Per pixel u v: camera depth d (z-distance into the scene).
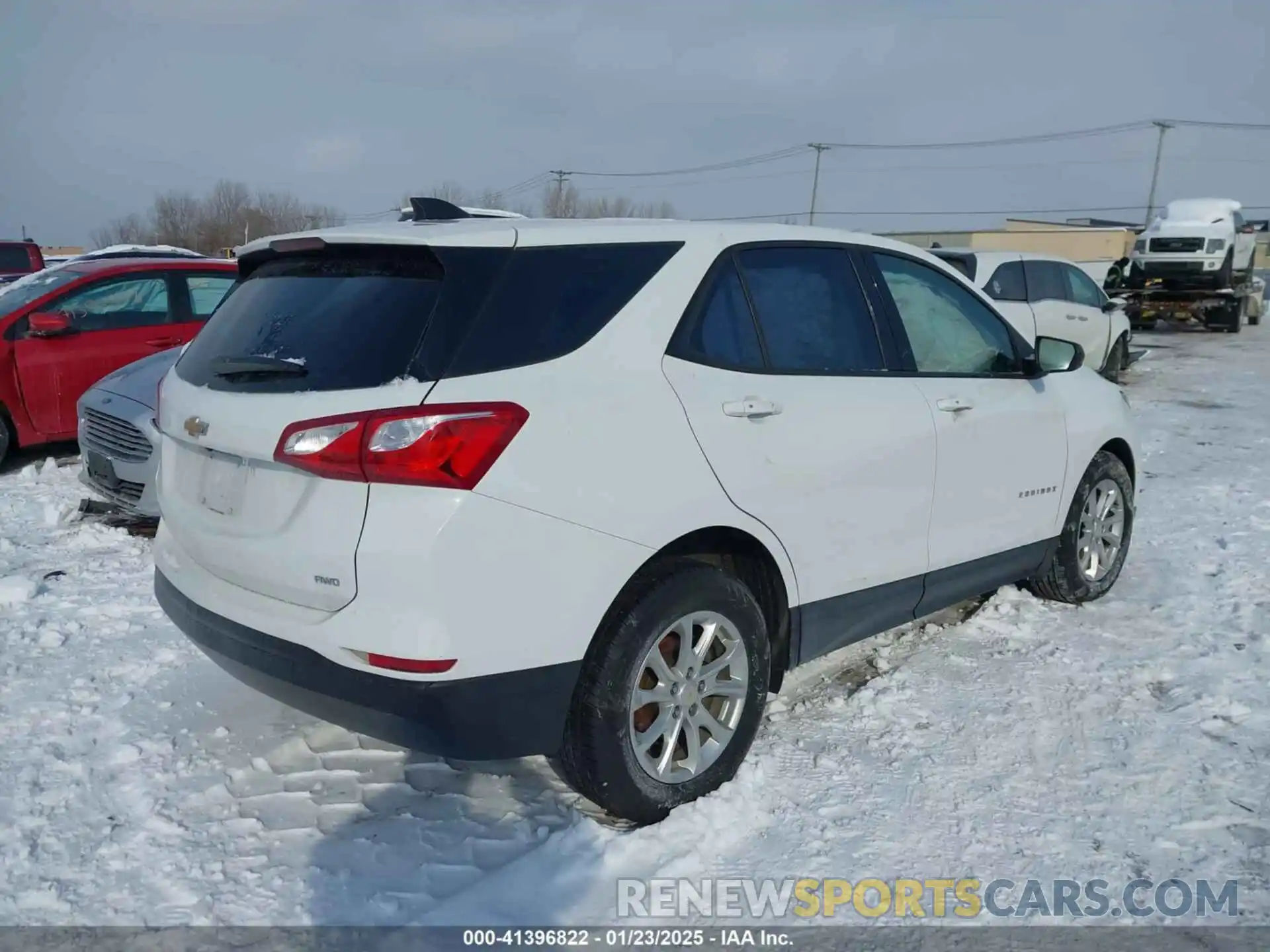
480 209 7.44
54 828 3.21
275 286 3.39
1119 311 13.88
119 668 4.38
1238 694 4.16
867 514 3.82
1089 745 3.78
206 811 3.33
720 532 3.34
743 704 3.46
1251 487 8.03
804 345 3.70
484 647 2.79
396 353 2.85
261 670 3.03
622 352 3.13
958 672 4.43
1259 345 20.88
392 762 3.65
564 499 2.89
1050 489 4.82
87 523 6.45
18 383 7.84
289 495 2.90
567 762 3.18
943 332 4.37
